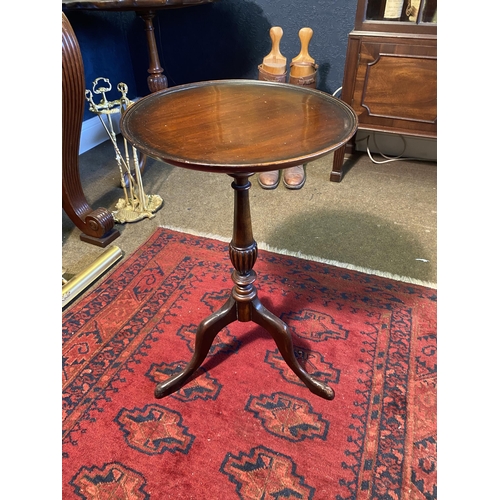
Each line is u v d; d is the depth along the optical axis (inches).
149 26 67.7
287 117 31.9
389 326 46.7
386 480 33.3
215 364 42.9
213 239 61.3
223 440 36.2
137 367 42.7
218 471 34.1
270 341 45.5
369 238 61.2
